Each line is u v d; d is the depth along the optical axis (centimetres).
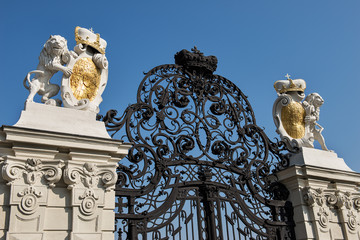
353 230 1018
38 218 673
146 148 853
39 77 792
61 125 748
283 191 1002
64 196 712
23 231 655
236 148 962
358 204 1057
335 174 1036
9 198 666
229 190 912
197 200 869
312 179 1002
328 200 1012
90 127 779
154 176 841
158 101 914
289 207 989
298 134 1082
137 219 792
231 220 885
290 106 1096
